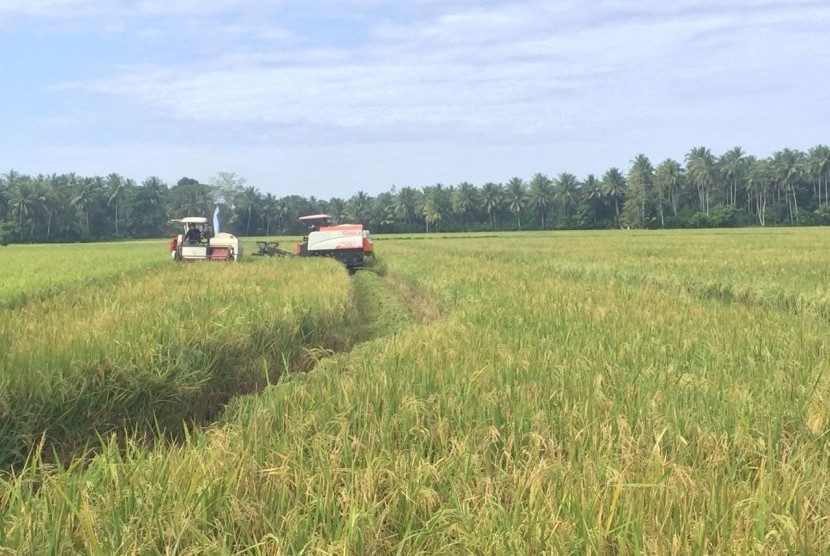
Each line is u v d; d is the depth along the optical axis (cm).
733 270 1825
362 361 639
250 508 304
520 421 412
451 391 480
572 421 416
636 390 482
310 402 464
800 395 484
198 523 294
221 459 350
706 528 279
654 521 285
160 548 285
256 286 1290
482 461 366
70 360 600
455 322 867
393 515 312
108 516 295
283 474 330
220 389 769
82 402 589
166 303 987
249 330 834
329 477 329
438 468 352
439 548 281
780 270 1784
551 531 276
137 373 629
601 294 1212
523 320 865
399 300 1767
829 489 321
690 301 1101
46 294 1295
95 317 823
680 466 334
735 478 347
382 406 452
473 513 309
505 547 270
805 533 273
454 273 1844
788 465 337
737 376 535
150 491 314
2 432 518
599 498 302
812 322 941
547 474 336
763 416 431
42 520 294
